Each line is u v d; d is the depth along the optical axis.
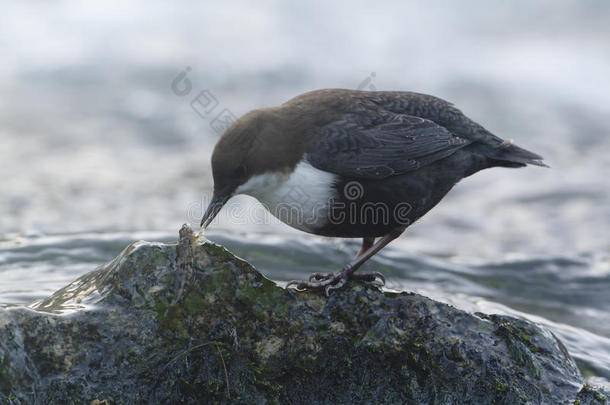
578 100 22.50
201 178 16.73
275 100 20.58
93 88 21.69
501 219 15.82
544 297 11.23
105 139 18.72
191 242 6.93
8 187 15.66
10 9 25.64
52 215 14.37
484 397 7.03
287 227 14.70
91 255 10.73
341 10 27.42
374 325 7.18
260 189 7.84
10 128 19.05
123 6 26.58
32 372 6.19
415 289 10.72
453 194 17.39
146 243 6.98
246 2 27.67
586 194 16.88
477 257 13.19
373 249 8.10
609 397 7.27
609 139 19.92
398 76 23.44
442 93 22.56
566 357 7.63
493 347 7.26
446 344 7.18
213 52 24.08
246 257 11.01
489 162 8.64
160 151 18.23
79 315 6.53
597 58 24.86
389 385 7.07
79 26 25.22
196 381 6.65
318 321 7.10
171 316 6.68
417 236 15.05
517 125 20.61
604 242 14.42
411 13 27.48
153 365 6.54
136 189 15.91
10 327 6.22
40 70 22.62
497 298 11.03
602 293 11.41
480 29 26.95
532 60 24.97
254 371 6.79
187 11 26.86
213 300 6.80
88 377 6.36
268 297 7.01
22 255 10.55
